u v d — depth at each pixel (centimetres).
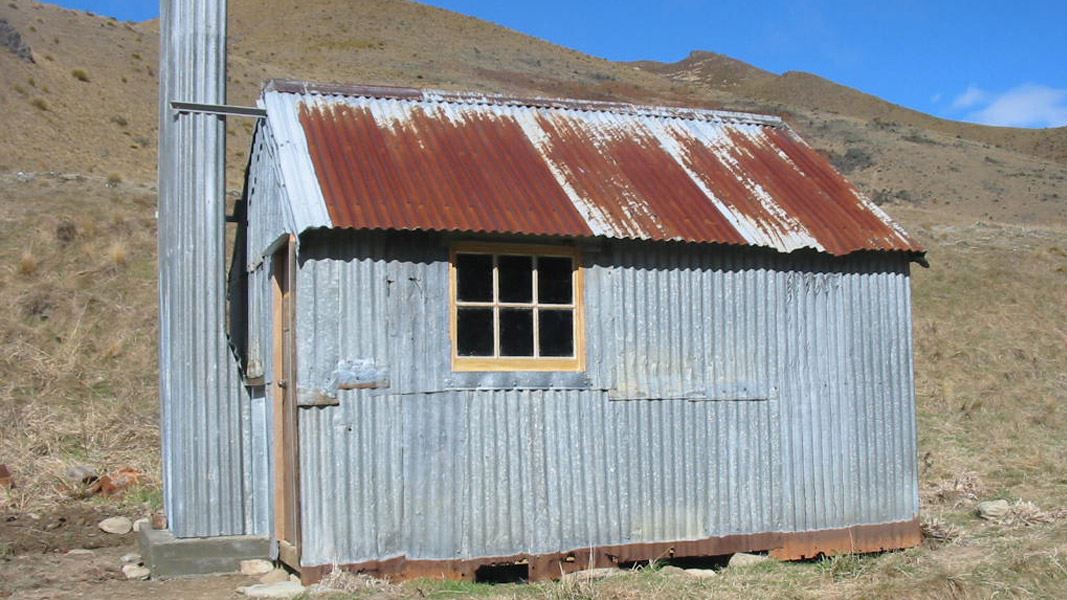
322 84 1029
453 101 1075
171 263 1014
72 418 1470
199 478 965
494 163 993
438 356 876
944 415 1809
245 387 994
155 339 1764
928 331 2228
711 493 967
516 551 889
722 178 1084
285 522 918
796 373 1013
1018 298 2430
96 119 3916
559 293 930
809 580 883
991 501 1227
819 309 1030
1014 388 1969
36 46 4375
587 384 924
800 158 1167
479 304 898
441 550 865
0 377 1555
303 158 913
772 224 1022
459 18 9381
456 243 891
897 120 10194
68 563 968
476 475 881
